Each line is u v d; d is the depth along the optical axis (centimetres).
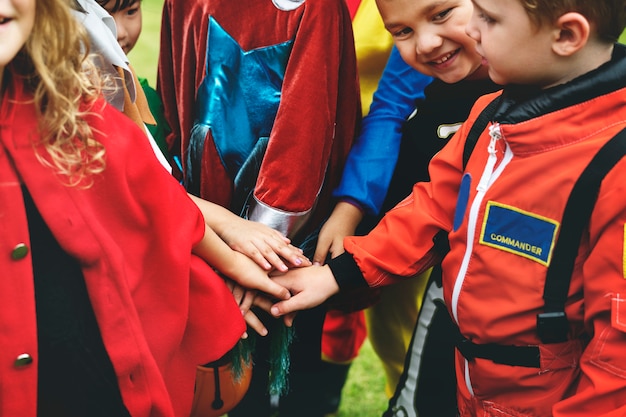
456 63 177
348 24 183
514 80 144
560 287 144
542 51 138
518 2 135
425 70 181
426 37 171
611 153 135
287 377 207
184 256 152
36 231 137
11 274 133
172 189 153
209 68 184
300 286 181
